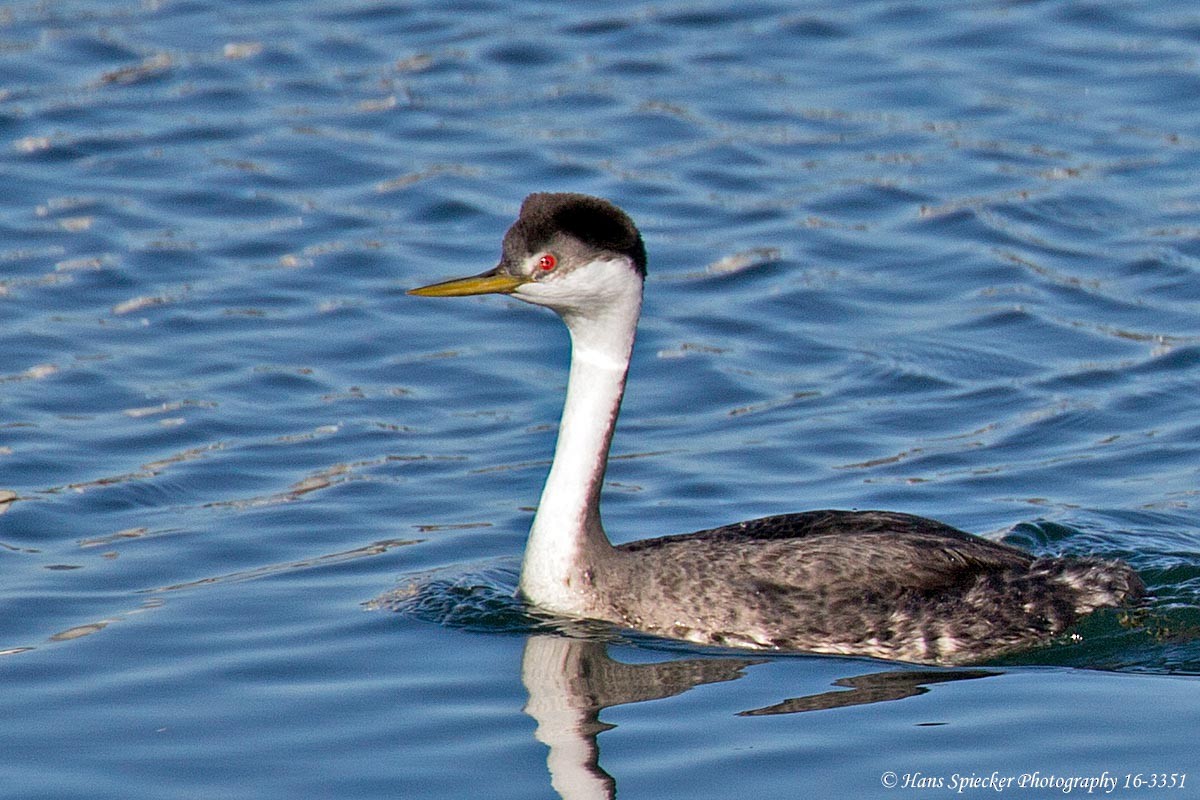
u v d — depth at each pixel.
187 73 22.78
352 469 15.18
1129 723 10.84
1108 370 17.00
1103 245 19.34
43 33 23.62
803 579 12.23
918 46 23.52
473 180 20.55
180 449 15.45
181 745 10.70
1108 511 14.34
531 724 10.97
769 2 24.64
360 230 19.66
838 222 19.91
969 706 11.15
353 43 23.64
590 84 22.64
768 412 16.34
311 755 10.59
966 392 16.67
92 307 18.09
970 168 20.83
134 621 12.44
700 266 19.11
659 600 12.34
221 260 19.12
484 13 24.45
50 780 10.29
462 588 12.92
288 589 13.00
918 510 14.47
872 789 10.11
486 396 16.61
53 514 14.24
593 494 12.54
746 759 10.48
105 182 20.50
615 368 12.42
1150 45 23.33
